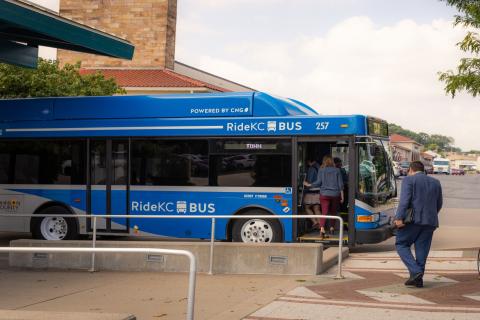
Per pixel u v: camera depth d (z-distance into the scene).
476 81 12.86
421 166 9.41
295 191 13.46
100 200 14.91
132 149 14.71
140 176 14.60
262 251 10.81
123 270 11.44
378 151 13.66
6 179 15.66
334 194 13.42
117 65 37.25
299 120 13.52
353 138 13.28
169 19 37.25
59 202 15.21
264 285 9.70
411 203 9.28
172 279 10.41
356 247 15.34
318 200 13.81
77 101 15.21
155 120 14.54
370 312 7.69
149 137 14.58
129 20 37.22
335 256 11.85
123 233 14.68
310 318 7.41
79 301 8.61
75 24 13.53
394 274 10.61
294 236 13.45
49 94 22.34
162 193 14.41
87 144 15.05
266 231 13.58
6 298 8.84
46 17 12.77
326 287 9.40
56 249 6.06
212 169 14.05
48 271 11.61
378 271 10.98
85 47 14.41
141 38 37.09
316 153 14.24
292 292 8.99
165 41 36.91
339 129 13.32
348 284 9.64
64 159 15.25
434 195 9.29
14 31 14.07
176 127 14.37
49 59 23.89
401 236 9.45
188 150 14.28
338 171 13.46
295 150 13.52
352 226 13.28
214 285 9.73
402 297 8.62
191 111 14.30
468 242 16.14
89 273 11.23
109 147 14.88
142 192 14.56
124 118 14.79
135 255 11.38
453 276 10.34
